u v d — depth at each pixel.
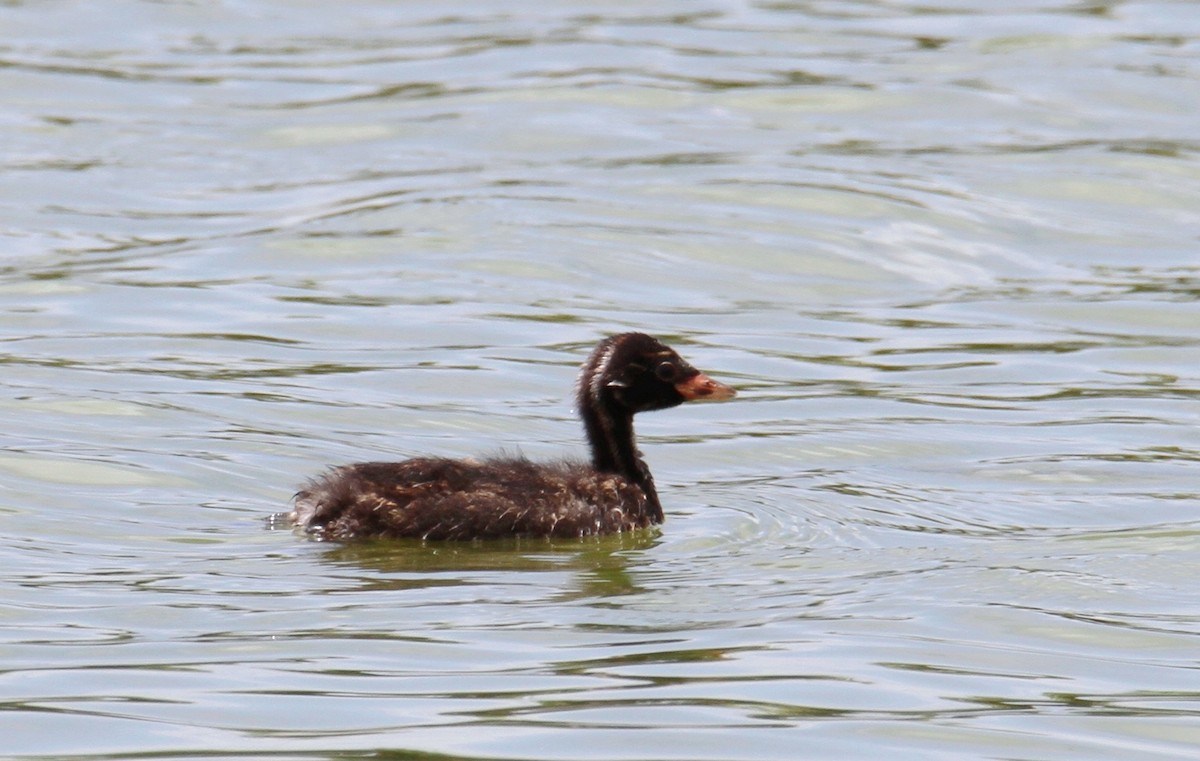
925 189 25.31
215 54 32.16
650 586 12.94
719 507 15.42
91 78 30.47
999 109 28.75
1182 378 19.56
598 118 28.25
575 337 20.39
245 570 13.07
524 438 17.27
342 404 17.94
